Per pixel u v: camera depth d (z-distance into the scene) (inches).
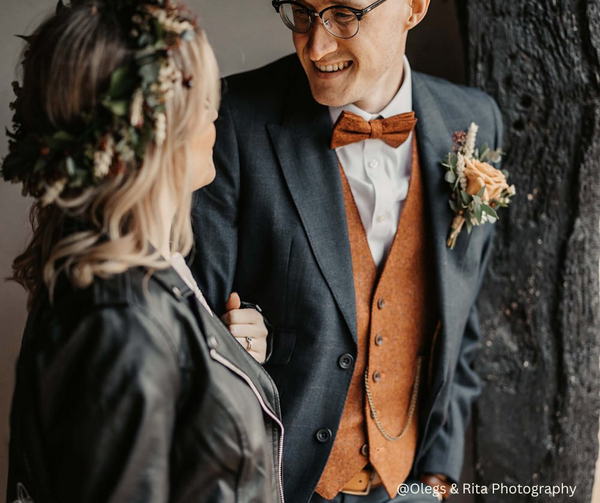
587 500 108.0
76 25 48.4
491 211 79.8
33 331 51.2
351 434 82.8
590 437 106.4
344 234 77.9
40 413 49.0
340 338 78.7
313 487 79.5
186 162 51.0
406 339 84.3
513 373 103.8
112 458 47.3
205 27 101.9
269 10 104.3
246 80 82.4
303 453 79.6
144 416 47.3
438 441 91.9
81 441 47.3
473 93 89.9
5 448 99.5
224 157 77.7
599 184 98.9
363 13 69.1
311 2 69.5
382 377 83.0
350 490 84.5
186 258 78.4
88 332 47.8
